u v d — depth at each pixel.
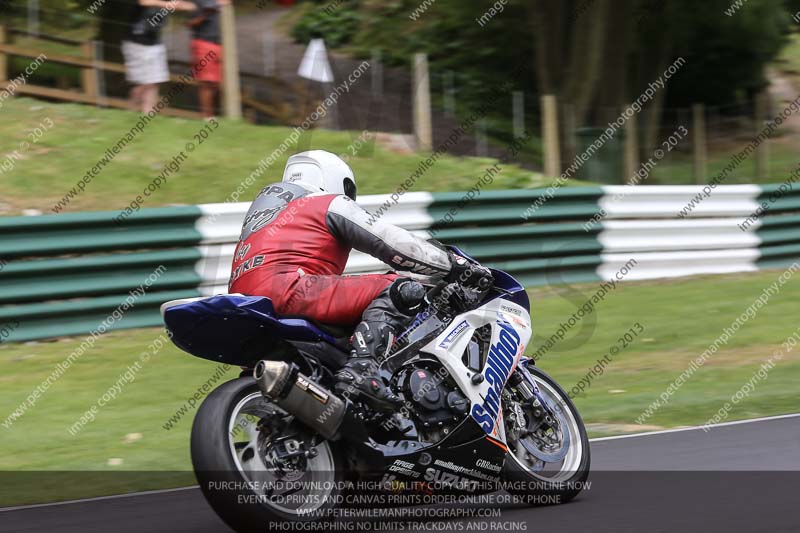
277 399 13.80
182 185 39.78
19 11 55.31
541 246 39.50
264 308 14.23
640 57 66.62
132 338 31.45
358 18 73.75
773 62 74.44
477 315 16.70
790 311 37.59
